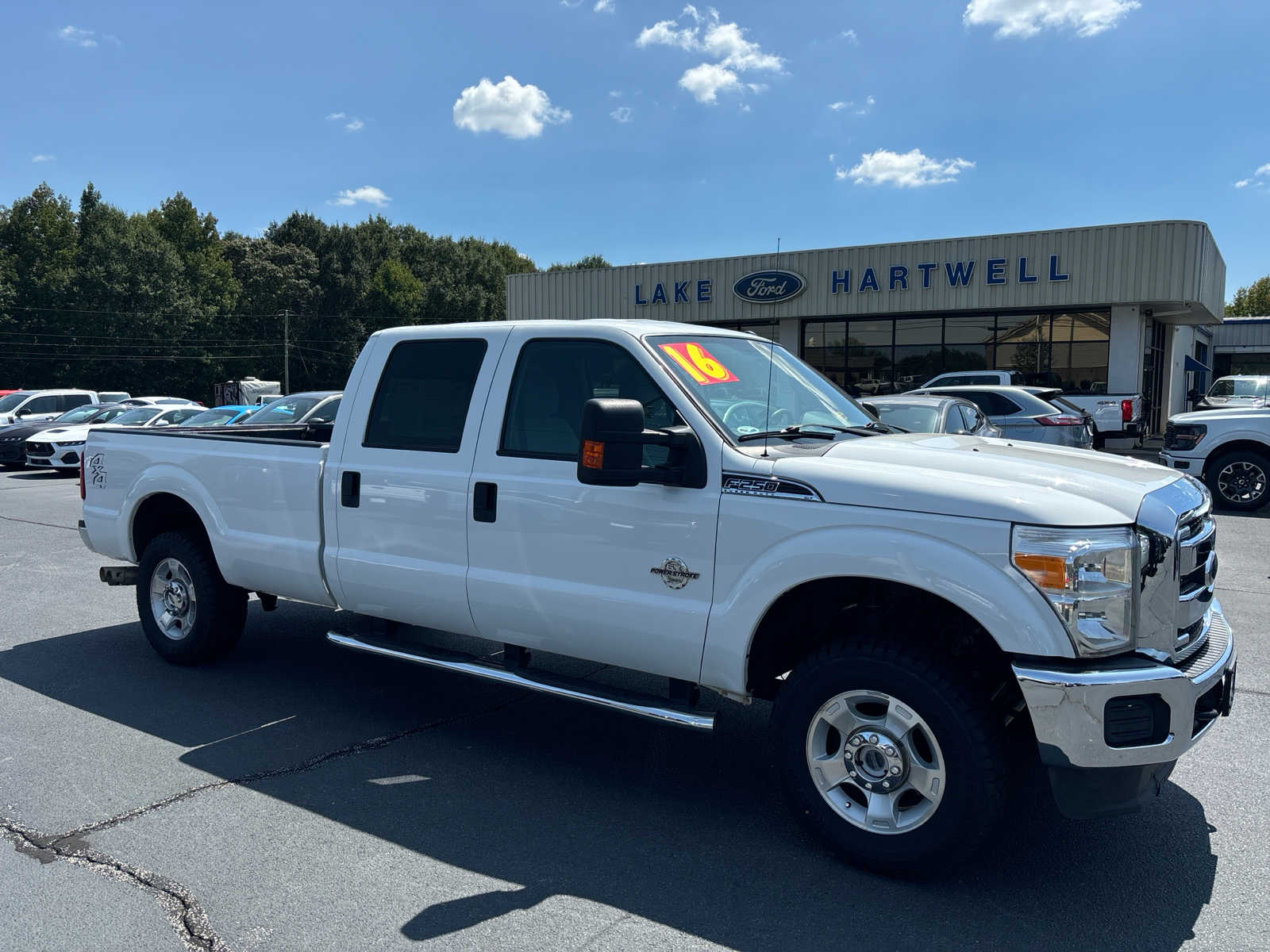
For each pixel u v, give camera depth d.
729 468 3.45
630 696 3.73
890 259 24.06
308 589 4.82
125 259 62.94
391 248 81.38
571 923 2.92
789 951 2.78
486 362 4.21
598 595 3.73
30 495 15.10
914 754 3.12
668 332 4.05
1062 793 2.90
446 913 2.97
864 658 3.15
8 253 64.00
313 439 6.55
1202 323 29.12
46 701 5.04
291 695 5.16
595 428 3.21
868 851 3.20
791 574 3.26
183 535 5.51
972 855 3.06
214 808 3.73
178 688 5.26
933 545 3.02
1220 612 3.75
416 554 4.33
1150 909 3.02
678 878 3.21
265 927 2.88
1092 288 21.64
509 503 3.98
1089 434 13.73
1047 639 2.87
